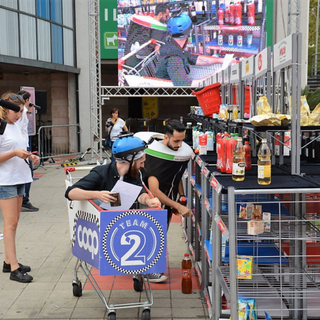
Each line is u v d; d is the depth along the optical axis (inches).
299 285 140.9
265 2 535.5
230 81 215.5
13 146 182.2
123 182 136.3
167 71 556.7
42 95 507.8
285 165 160.4
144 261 134.8
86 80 684.1
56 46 629.3
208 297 156.9
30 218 294.4
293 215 143.9
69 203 156.3
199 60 551.2
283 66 142.6
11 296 172.2
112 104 888.9
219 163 144.1
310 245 145.1
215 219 134.0
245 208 124.5
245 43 542.6
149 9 549.3
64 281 186.5
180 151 178.5
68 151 682.2
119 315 156.4
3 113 182.2
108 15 631.8
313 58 729.6
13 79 698.2
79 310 160.2
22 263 208.2
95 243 136.4
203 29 546.6
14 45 531.5
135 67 558.3
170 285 183.8
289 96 148.0
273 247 145.3
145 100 850.1
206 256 167.0
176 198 191.0
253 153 183.6
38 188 404.2
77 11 676.7
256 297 124.8
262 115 132.8
